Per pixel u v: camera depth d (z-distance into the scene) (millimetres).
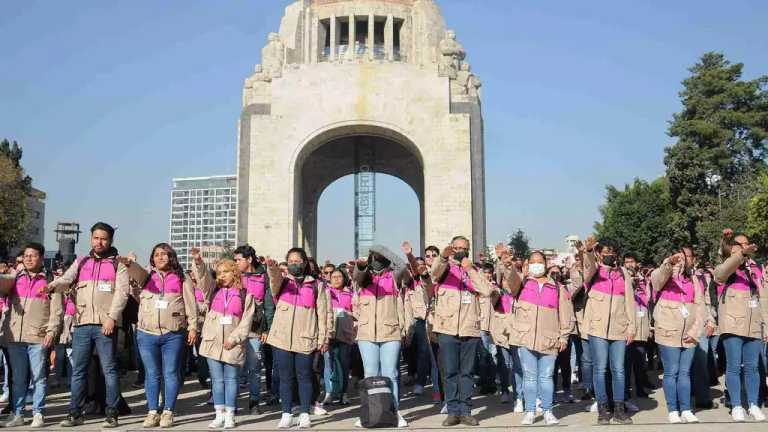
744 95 60438
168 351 11172
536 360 11359
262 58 41906
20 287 11672
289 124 38719
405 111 38594
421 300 15695
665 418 11805
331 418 12469
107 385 11070
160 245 11352
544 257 11633
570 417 12188
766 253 43250
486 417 12312
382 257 11703
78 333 11180
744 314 11180
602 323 11258
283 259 37406
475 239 37375
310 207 47469
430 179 37969
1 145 61562
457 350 11320
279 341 11156
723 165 57812
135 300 12227
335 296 14914
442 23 45719
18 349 11508
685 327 11133
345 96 38719
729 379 11273
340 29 46406
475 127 38562
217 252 45531
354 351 17078
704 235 49688
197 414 12945
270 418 12352
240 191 38062
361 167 45812
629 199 65375
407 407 14062
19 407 11492
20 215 50906
